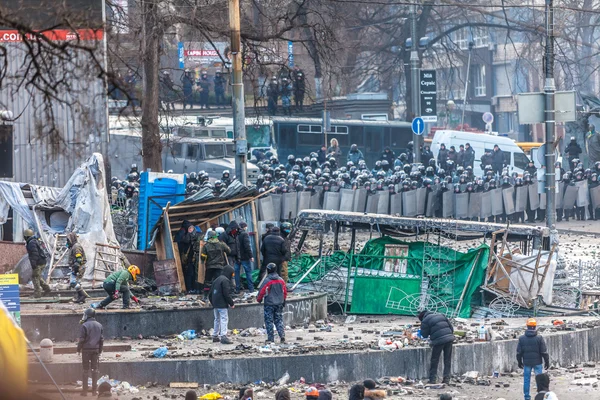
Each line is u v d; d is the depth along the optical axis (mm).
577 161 125188
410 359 49531
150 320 53531
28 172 68812
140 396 43719
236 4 71438
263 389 46094
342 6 141250
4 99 64250
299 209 102875
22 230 64938
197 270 62438
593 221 115688
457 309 62938
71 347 49250
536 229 63344
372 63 166250
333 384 47719
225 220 67125
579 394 46406
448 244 68562
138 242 69625
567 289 65438
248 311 56000
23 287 61406
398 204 108000
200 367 46562
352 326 59375
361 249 71375
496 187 111125
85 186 64375
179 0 85750
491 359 51469
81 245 61656
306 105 138750
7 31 53312
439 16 166500
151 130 84438
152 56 82625
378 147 142875
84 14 28453
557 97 71938
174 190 70750
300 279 64938
